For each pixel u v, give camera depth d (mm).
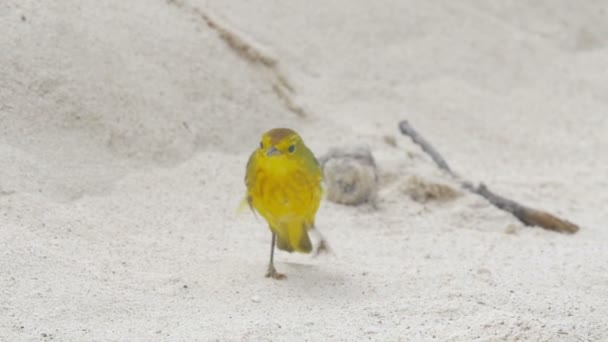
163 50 14344
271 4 17828
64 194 11438
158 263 10148
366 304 9211
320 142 14859
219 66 15008
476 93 17812
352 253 11172
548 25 21047
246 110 14789
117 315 8547
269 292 9508
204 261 10391
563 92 18578
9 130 11891
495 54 19188
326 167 13180
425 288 9820
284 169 9484
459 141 16219
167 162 13016
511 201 13203
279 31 17344
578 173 15453
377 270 10438
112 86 13164
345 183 13047
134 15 14539
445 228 12570
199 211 12000
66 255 9797
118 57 13578
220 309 8930
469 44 19172
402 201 13461
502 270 10617
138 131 13031
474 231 12492
